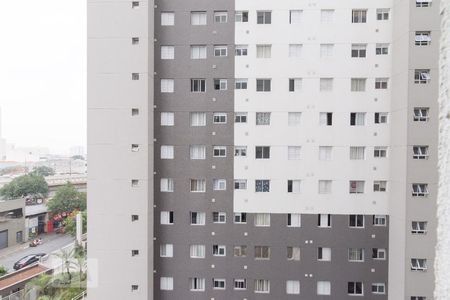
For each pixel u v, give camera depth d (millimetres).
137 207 16500
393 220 16328
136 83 16484
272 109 17266
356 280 16875
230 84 17391
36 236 42344
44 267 26922
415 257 15062
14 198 45312
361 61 16859
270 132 17281
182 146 17562
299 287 17078
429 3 14969
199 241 17422
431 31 14984
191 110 17531
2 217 38562
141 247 16453
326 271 16984
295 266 17094
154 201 17594
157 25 17531
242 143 17375
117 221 16531
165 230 17531
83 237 35031
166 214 17656
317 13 16969
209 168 17516
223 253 17484
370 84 16859
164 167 17578
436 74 15016
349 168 17000
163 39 17516
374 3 16656
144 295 16375
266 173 17297
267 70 17234
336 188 17047
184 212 17531
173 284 17438
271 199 17281
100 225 16562
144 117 16484
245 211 17344
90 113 16594
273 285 17125
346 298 16891
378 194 16891
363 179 16938
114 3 16422
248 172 17359
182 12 17438
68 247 33969
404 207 15250
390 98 16766
